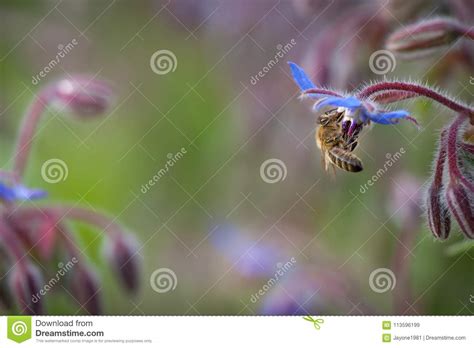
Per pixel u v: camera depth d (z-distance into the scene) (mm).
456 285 493
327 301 487
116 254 466
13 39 570
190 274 535
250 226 537
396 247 498
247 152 548
